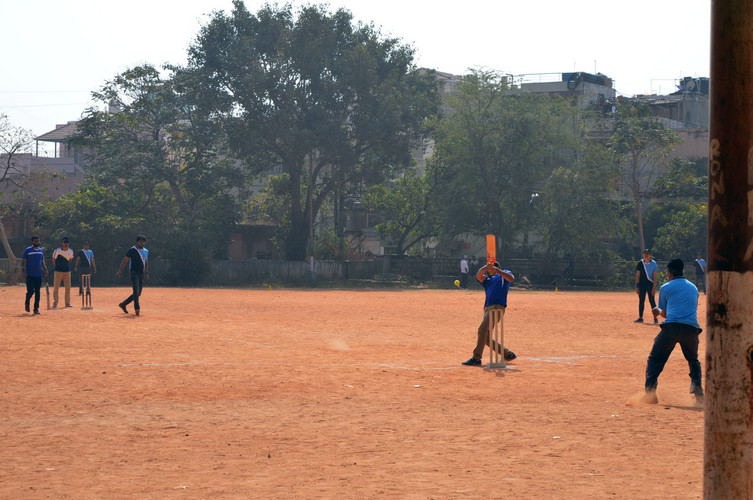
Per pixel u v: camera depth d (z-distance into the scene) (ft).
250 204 483.10
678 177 411.34
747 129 20.20
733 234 20.22
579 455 40.45
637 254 403.75
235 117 383.24
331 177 411.13
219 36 382.83
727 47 20.35
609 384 68.64
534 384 68.08
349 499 31.55
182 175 384.68
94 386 64.54
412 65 414.62
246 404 57.06
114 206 346.54
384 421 50.70
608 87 533.14
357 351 94.63
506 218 377.09
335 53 386.11
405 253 481.05
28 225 414.62
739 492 19.90
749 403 20.04
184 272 352.49
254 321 139.74
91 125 379.55
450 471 36.83
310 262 378.73
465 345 103.45
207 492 32.89
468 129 375.25
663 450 41.73
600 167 367.45
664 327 59.47
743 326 20.11
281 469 37.45
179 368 75.61
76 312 147.95
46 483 34.60
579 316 162.50
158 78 381.40
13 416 51.98
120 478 35.63
